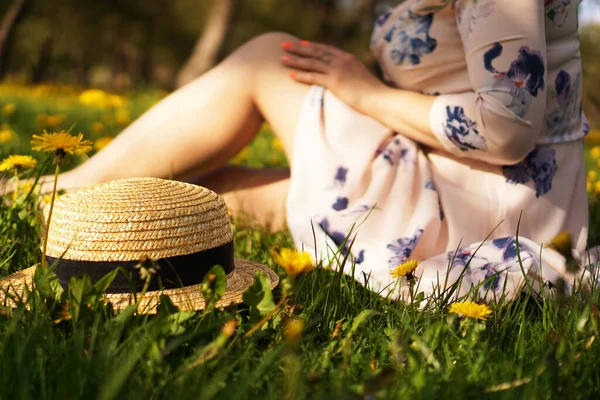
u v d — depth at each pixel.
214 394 0.70
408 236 1.09
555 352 0.79
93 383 0.70
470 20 1.09
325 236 1.09
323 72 1.20
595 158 2.57
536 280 1.00
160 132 1.24
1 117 2.65
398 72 1.20
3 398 0.68
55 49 12.02
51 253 0.88
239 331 0.82
